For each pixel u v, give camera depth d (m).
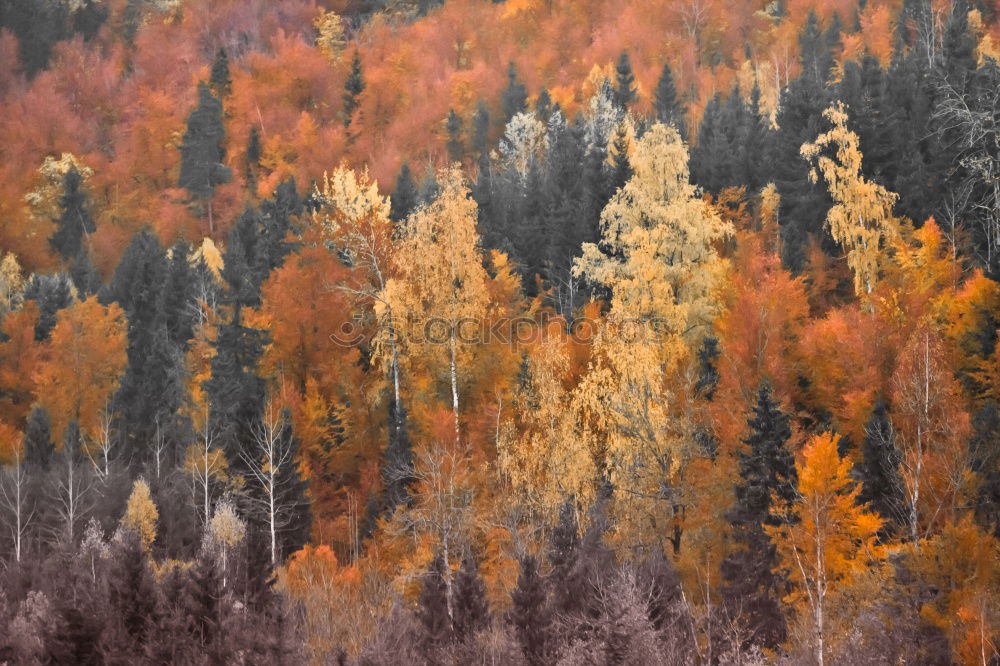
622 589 78.44
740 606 81.31
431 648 92.31
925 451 95.75
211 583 98.06
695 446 96.81
